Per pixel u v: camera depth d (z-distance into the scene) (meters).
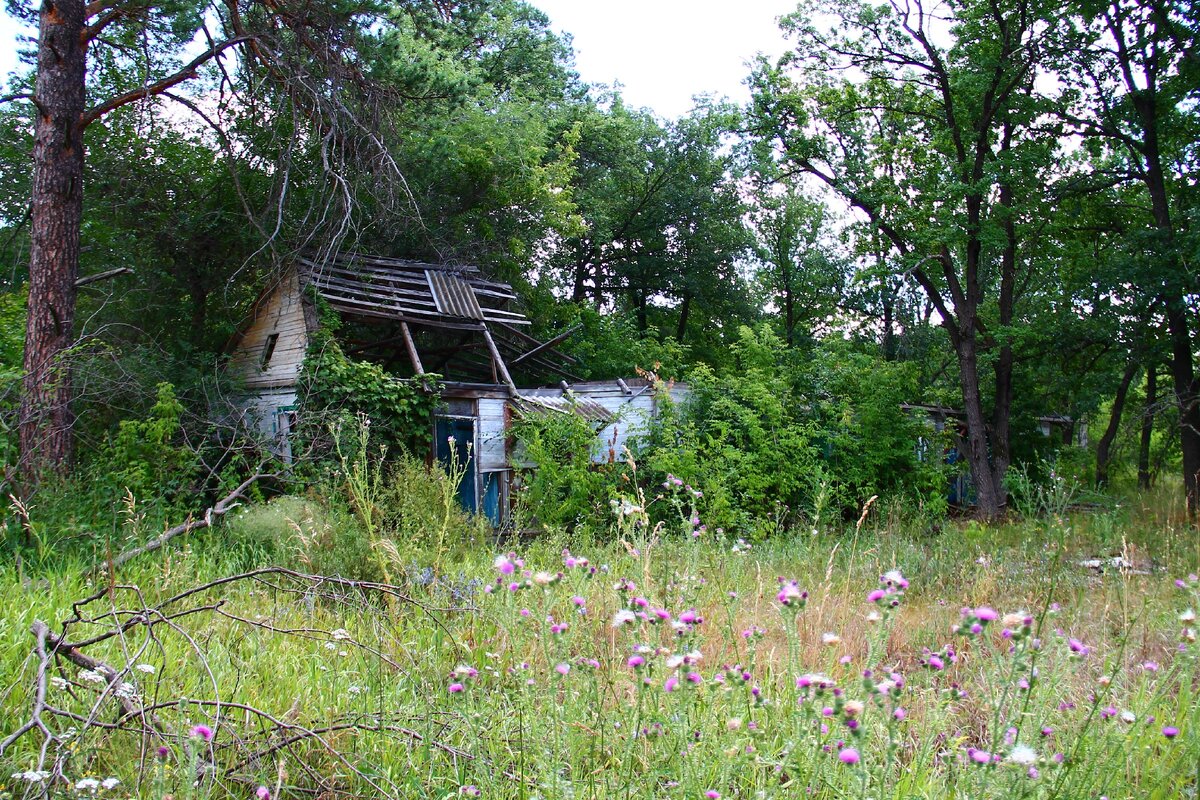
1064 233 24.53
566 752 3.49
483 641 5.73
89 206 18.81
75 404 13.73
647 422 18.19
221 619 6.24
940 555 11.41
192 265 19.97
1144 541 12.45
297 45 17.03
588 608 4.96
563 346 27.08
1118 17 21.22
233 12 16.50
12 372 10.87
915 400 24.66
